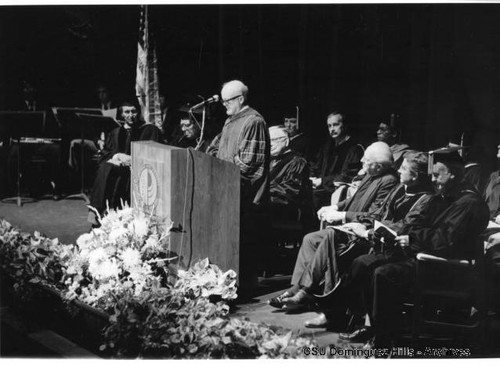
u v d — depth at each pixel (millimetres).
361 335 4703
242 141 5797
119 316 4449
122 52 7480
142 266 4891
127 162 7285
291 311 5223
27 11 7637
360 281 4844
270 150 6219
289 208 6488
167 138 7340
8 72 7879
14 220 7250
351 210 5750
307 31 6816
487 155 6094
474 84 6273
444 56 6363
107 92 7598
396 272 4711
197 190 5082
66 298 5105
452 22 6309
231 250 5289
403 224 5223
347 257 5109
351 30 6637
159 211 5105
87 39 7578
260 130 5809
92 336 4910
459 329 4637
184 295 4680
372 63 6609
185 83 7215
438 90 6379
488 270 4699
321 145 6867
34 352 5027
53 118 7934
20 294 5609
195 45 7172
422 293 4621
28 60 7797
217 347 4160
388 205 5539
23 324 5473
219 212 5211
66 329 5266
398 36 6496
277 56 6902
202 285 4734
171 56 7246
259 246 5766
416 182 5457
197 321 4277
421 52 6430
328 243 5117
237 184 5277
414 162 5457
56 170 8031
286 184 6566
